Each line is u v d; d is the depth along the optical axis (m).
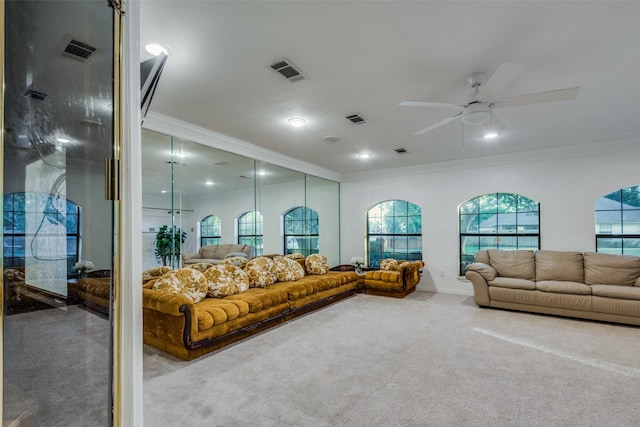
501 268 4.96
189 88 2.73
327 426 1.93
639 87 2.74
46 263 1.27
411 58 2.29
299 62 2.33
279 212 5.36
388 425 1.94
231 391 2.33
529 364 2.76
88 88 1.21
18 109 1.15
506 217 5.49
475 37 2.06
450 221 5.84
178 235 3.82
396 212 6.59
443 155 5.29
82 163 1.22
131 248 1.21
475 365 2.74
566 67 2.41
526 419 1.99
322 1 1.71
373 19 1.88
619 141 4.47
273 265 4.75
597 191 4.67
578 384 2.40
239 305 3.30
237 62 2.32
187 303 2.78
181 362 2.81
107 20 1.18
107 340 1.22
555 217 4.96
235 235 4.54
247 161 4.75
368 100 2.99
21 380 1.31
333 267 6.79
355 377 2.54
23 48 1.15
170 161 3.73
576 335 3.49
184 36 2.01
